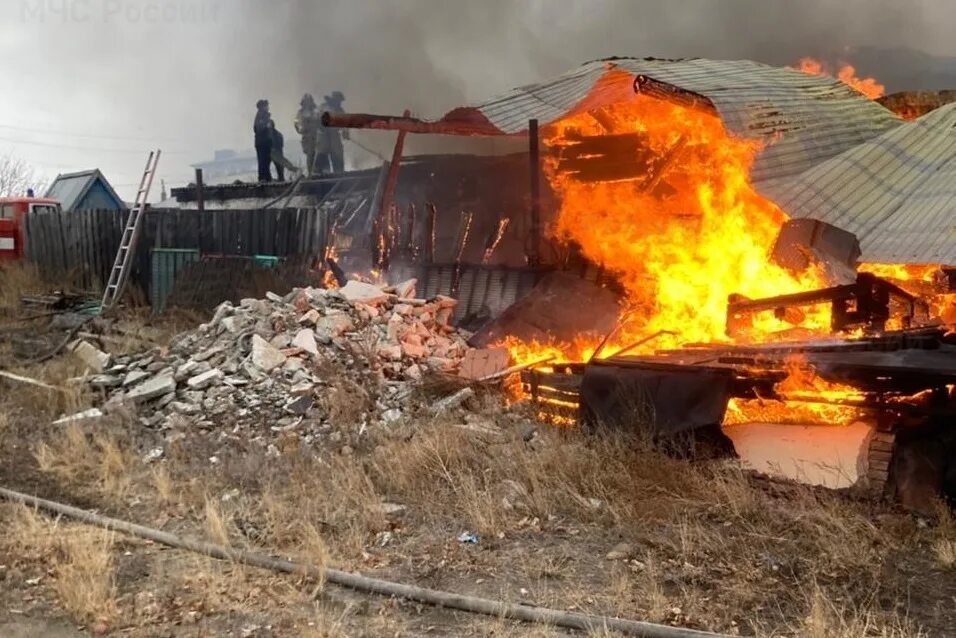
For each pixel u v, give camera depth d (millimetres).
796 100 8836
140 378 8773
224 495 6082
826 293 7309
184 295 13219
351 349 8617
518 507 5715
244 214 14078
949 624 4027
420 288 12102
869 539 5043
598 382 6855
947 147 7055
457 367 8969
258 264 12766
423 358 9094
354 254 13117
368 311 9500
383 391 8141
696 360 6805
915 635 3904
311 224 13148
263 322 9000
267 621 4133
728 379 6141
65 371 9555
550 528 5406
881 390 5703
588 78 9203
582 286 10289
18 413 8359
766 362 6219
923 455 5473
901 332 6785
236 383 8086
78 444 7070
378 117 10289
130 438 7359
